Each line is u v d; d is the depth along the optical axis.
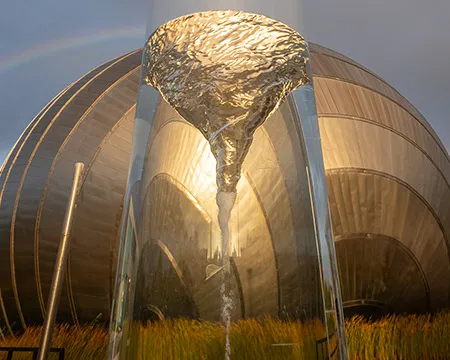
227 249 1.62
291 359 1.45
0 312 9.05
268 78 1.57
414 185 9.17
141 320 1.39
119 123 10.06
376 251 8.38
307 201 1.50
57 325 8.38
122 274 1.42
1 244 9.38
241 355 1.54
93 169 9.31
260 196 1.61
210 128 1.62
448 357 8.39
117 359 1.31
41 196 9.53
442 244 9.21
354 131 9.09
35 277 9.06
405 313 8.34
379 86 10.59
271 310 1.54
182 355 1.49
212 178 1.64
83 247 8.59
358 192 8.57
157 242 1.52
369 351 7.84
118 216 8.88
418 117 10.92
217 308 1.58
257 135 1.61
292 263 1.51
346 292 8.07
